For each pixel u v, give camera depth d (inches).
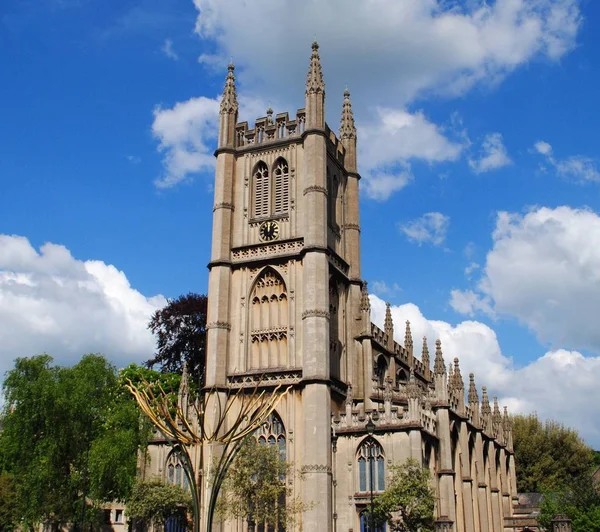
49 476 2539.4
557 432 5305.1
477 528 3358.8
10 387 2672.2
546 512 3093.0
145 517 2596.0
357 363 3080.7
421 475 2379.4
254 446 2456.9
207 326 2923.2
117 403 2859.3
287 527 2541.8
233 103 3230.8
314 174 2955.2
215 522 2588.6
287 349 2829.7
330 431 2662.4
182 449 1534.2
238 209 3090.6
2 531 3105.3
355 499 2571.4
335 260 3075.8
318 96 3075.8
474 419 3538.4
